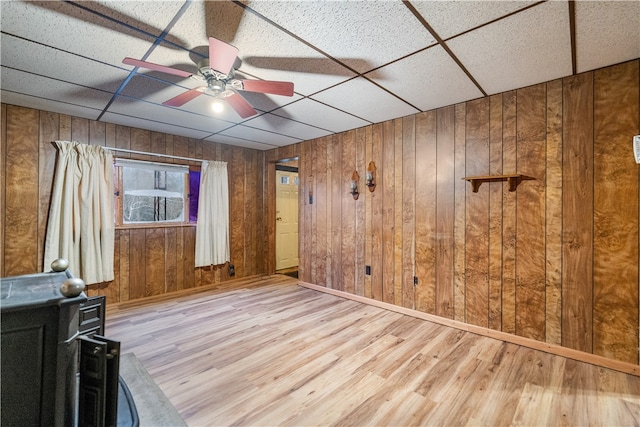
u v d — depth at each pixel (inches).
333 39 72.1
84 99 111.0
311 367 89.2
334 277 161.8
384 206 140.0
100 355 49.6
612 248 87.3
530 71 89.7
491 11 62.1
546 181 97.7
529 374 85.3
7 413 43.1
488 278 109.9
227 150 187.0
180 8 60.8
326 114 128.3
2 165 115.8
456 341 105.9
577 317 92.7
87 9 61.0
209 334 111.2
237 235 193.0
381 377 84.2
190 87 100.0
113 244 141.1
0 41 72.7
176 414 69.2
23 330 43.3
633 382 80.9
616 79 86.0
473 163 112.8
